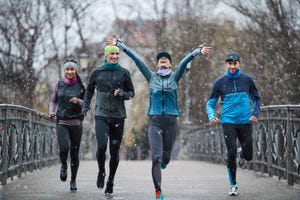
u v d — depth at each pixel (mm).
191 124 46062
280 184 14461
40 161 20531
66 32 38438
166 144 11547
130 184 14539
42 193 12523
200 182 15227
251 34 32188
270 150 16547
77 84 13406
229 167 12477
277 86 30625
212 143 28141
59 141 13203
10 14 34781
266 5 28969
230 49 40344
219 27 47312
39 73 36094
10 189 13258
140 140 42219
